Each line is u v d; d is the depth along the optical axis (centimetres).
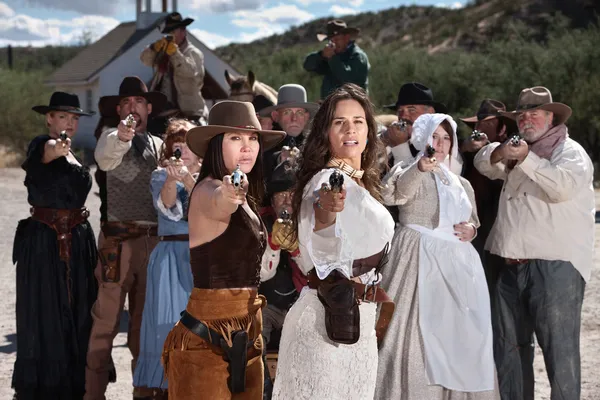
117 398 557
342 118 342
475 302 454
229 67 2645
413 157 527
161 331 478
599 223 1255
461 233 462
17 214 1573
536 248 493
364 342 339
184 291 483
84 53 3609
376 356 348
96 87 3203
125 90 570
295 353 336
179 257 488
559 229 489
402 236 462
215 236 340
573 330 494
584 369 608
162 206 488
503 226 507
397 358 451
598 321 743
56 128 540
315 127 348
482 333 452
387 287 460
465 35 5159
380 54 3112
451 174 472
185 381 340
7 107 3052
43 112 541
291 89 590
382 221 338
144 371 477
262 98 689
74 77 3303
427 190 461
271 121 607
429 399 446
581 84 2152
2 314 796
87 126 3278
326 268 326
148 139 557
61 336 518
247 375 354
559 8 4841
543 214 491
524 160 471
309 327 334
